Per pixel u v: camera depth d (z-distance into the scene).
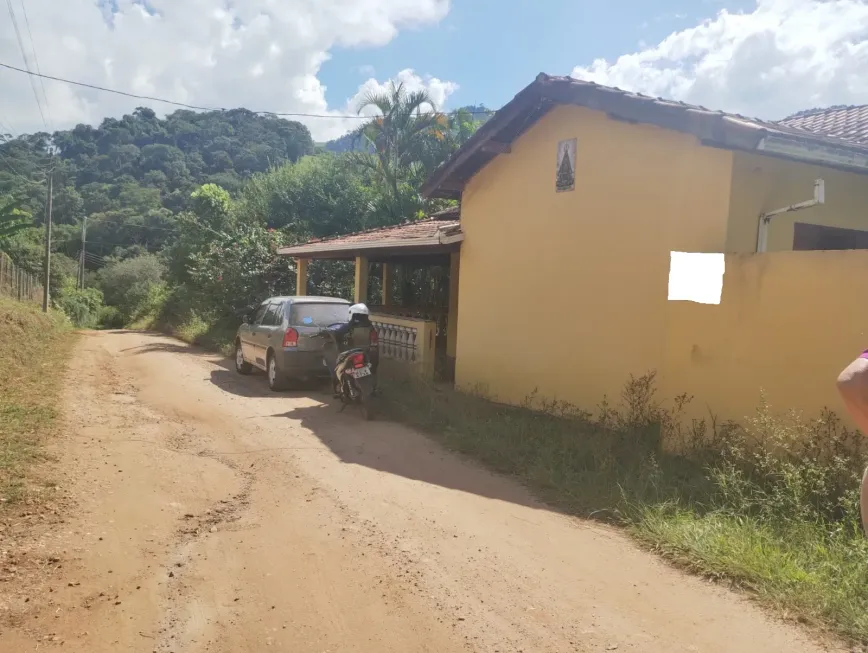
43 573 3.54
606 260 7.42
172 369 12.84
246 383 11.05
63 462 5.63
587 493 5.00
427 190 10.17
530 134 8.56
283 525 4.45
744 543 3.86
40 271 36.22
